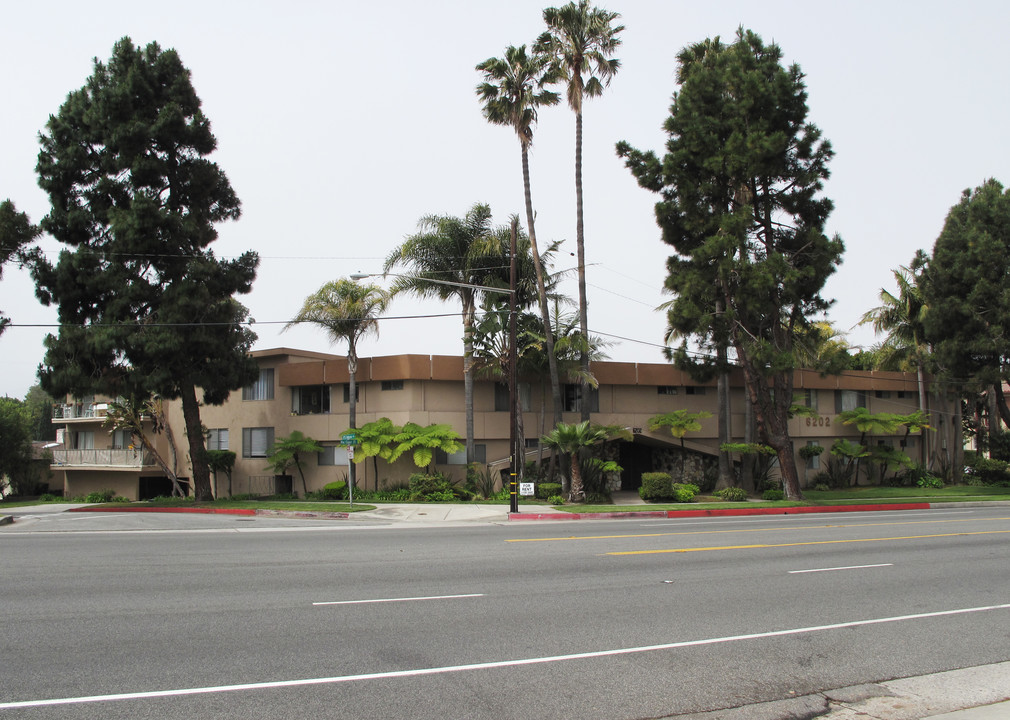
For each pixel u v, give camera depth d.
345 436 26.55
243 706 6.07
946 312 39.41
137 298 28.05
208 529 20.48
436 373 31.25
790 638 8.55
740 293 29.27
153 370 28.08
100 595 10.35
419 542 16.80
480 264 30.42
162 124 28.34
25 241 28.55
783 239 32.00
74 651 7.57
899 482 41.94
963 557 14.95
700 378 32.75
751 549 15.80
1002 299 37.47
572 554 14.78
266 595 10.41
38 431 88.38
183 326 27.95
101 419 43.62
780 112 30.39
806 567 13.47
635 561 13.91
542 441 29.34
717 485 34.31
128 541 17.12
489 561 13.75
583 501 28.45
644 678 7.04
